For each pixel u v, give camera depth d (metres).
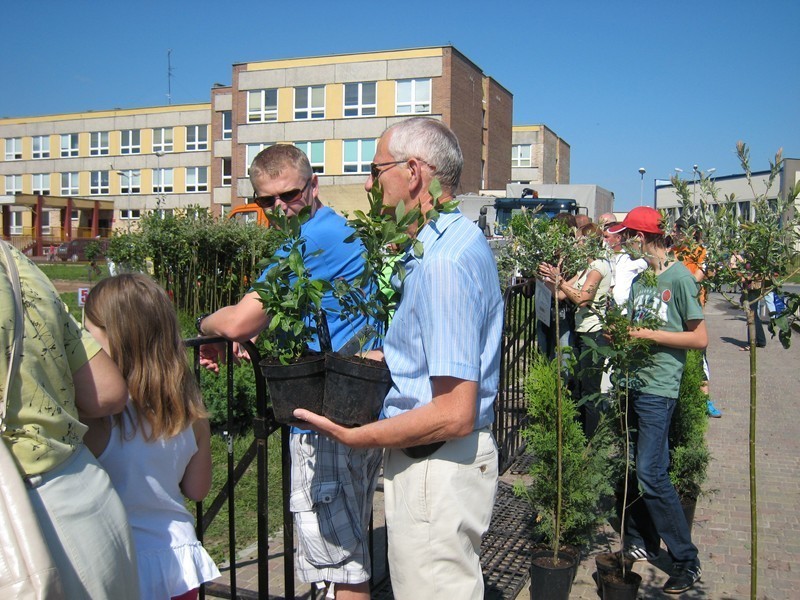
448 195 2.27
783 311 2.69
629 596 3.45
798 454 6.30
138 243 12.35
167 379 2.31
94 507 1.86
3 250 1.79
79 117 58.91
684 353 3.73
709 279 2.80
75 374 1.97
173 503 2.42
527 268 4.65
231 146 48.44
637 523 4.09
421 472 2.20
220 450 5.79
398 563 2.27
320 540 2.71
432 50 40.19
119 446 2.27
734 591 3.82
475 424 2.22
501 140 47.97
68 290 21.30
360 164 42.31
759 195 2.71
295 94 43.25
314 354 2.37
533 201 20.41
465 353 2.03
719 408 8.08
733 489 5.39
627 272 5.55
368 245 2.14
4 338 1.69
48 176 60.66
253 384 6.21
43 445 1.76
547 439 3.80
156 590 2.30
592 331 5.16
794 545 4.42
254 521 4.67
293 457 2.76
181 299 12.18
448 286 2.05
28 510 1.62
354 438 2.14
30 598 1.56
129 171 57.41
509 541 4.27
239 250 11.67
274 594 3.75
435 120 2.31
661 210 3.18
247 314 2.57
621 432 3.84
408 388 2.16
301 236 2.74
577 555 3.66
